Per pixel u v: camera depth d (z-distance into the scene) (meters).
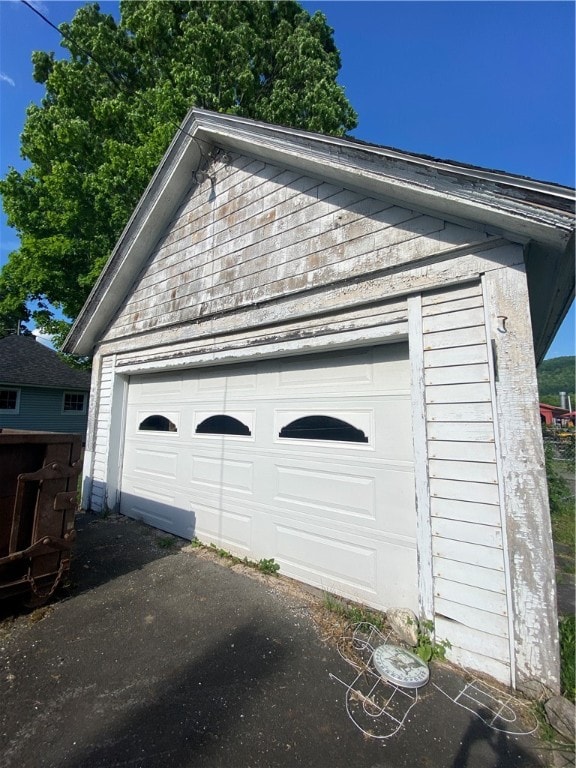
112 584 3.41
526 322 2.34
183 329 4.89
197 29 10.55
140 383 5.80
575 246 2.33
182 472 4.84
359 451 3.17
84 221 10.30
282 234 3.84
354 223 3.26
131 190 9.59
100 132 10.73
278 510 3.71
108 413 5.95
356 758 1.72
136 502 5.50
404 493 2.88
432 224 2.79
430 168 2.50
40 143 10.15
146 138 9.54
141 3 11.75
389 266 2.98
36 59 12.66
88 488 6.06
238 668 2.30
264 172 4.11
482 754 1.74
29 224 10.66
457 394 2.55
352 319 3.21
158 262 5.44
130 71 11.75
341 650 2.48
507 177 2.20
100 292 5.93
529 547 2.18
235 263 4.32
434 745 1.79
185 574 3.62
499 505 2.30
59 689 2.12
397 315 2.94
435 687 2.16
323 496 3.38
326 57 12.74
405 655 2.38
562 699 1.95
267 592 3.26
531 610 2.14
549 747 1.77
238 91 11.21
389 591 2.88
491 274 2.50
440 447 2.58
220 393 4.52
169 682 2.19
